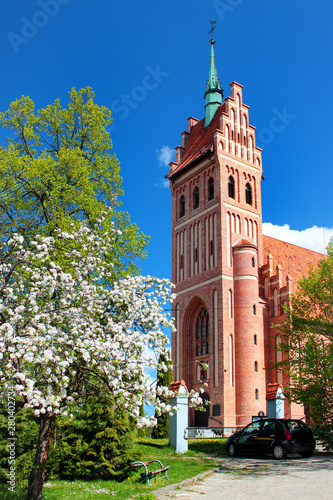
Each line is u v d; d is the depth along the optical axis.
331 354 23.44
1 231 21.25
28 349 10.62
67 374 12.73
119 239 24.56
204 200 46.00
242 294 41.47
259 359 40.38
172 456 21.94
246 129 47.97
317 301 25.20
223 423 37.94
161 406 12.82
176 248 48.56
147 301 14.30
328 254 25.81
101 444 16.05
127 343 12.59
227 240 43.22
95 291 13.38
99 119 27.42
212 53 53.28
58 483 15.21
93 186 26.09
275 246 50.09
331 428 22.97
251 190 46.94
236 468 18.09
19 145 26.70
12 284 13.26
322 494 12.93
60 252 15.01
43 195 22.91
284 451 20.56
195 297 44.50
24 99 26.48
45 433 12.33
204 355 42.47
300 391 24.19
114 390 12.21
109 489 14.09
